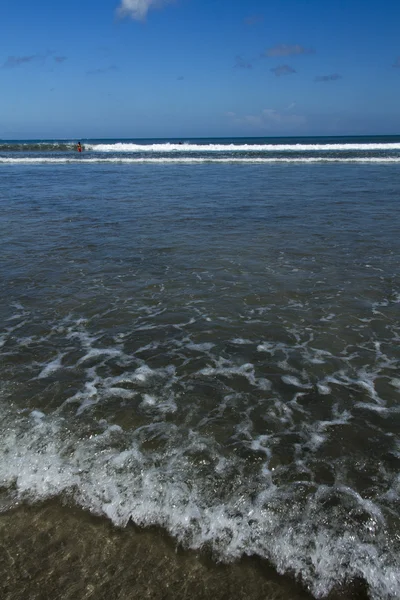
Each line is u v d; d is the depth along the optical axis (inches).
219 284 350.9
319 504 148.7
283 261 406.9
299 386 216.5
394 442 179.0
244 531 140.5
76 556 135.3
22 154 1749.5
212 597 124.0
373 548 134.0
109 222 567.5
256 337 265.0
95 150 2084.2
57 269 386.9
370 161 1439.5
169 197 756.6
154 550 136.7
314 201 708.7
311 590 125.4
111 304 313.3
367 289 336.8
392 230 515.5
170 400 205.0
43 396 206.5
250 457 170.1
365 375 225.1
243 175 1071.6
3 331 270.8
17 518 146.6
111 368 231.6
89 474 161.8
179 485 156.4
